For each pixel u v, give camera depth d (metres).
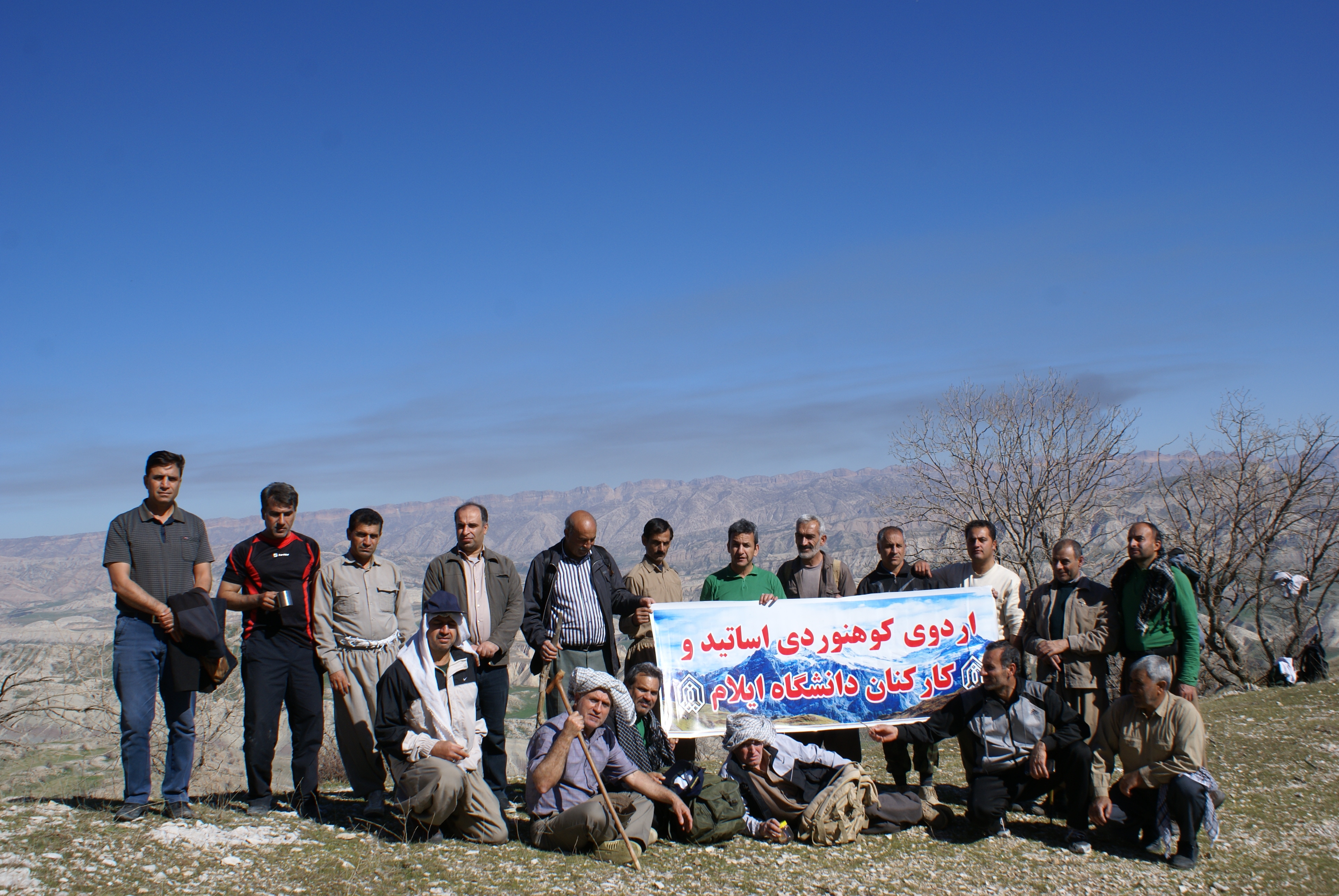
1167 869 6.82
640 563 9.32
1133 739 7.18
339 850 6.36
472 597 7.64
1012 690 7.50
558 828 6.66
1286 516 26.94
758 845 7.12
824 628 8.53
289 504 7.23
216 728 13.88
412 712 6.75
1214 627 27.25
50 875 5.24
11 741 14.93
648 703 7.34
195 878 5.54
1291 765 10.28
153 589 6.50
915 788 8.42
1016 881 6.48
